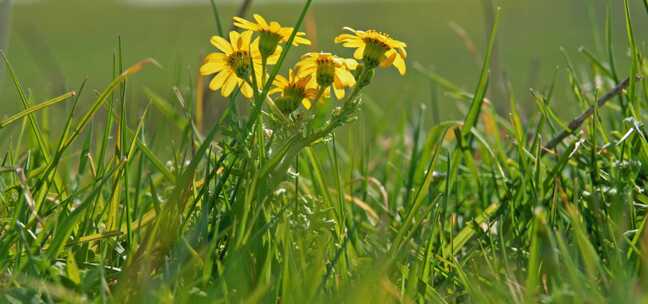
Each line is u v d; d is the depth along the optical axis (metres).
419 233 0.86
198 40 6.55
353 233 0.82
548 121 0.91
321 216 0.81
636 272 0.77
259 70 0.81
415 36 6.47
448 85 1.05
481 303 0.75
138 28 7.83
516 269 0.80
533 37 5.66
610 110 0.94
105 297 0.74
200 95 0.96
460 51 5.27
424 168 0.91
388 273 0.78
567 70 0.96
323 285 0.76
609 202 0.84
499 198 0.88
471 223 0.83
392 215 0.89
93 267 0.78
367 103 1.19
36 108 0.81
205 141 0.79
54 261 0.77
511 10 6.93
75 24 8.09
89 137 0.88
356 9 8.64
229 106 0.80
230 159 0.82
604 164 0.88
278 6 9.38
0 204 0.82
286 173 0.79
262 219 0.78
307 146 0.79
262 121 0.80
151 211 0.82
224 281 0.74
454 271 0.80
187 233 0.80
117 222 0.82
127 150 0.86
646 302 0.72
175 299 0.73
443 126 0.91
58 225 0.80
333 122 0.79
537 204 0.83
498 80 1.07
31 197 0.80
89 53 6.20
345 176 0.98
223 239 0.80
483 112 1.02
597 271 0.78
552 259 0.75
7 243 0.78
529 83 1.12
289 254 0.76
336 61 0.79
